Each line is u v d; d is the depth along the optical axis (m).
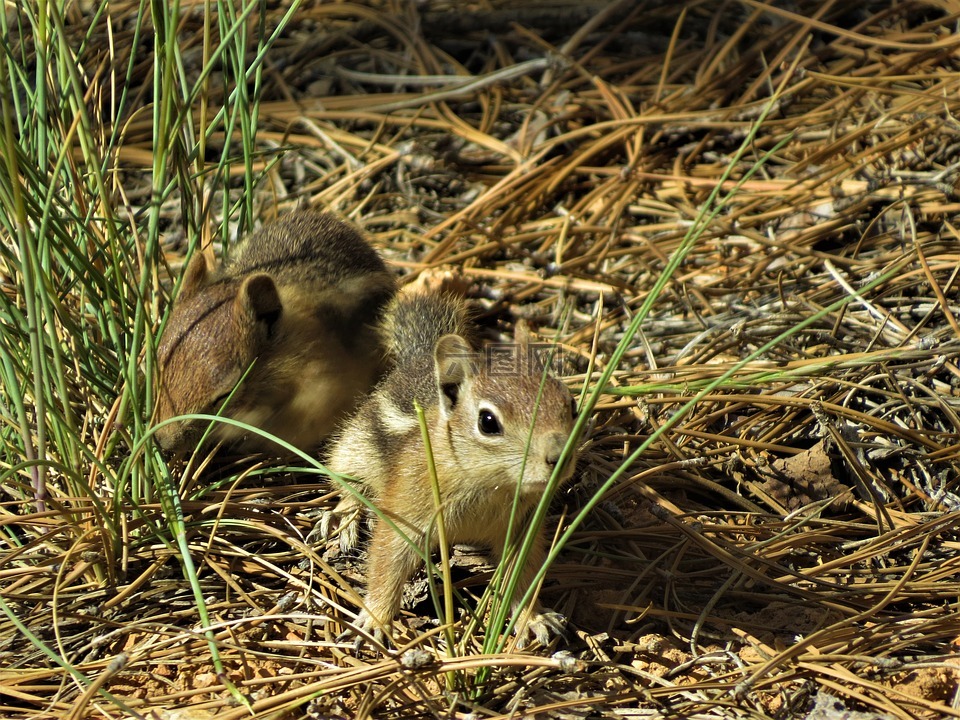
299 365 11.29
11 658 8.54
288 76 19.59
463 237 15.36
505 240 15.20
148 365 9.55
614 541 10.12
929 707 7.81
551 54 18.73
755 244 14.40
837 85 17.42
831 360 11.40
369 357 12.02
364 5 21.42
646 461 10.90
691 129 17.08
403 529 9.09
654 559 9.87
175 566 9.62
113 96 11.39
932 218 14.05
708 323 12.98
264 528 9.75
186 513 9.95
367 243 13.51
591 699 7.98
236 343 10.80
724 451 11.05
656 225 15.19
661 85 17.88
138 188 16.83
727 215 14.84
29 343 9.82
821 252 13.70
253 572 9.54
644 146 16.75
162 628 8.80
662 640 8.92
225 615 9.12
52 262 10.86
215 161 17.69
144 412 10.16
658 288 7.64
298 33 20.75
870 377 11.54
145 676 8.38
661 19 20.20
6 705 8.21
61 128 10.63
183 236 15.29
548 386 8.65
